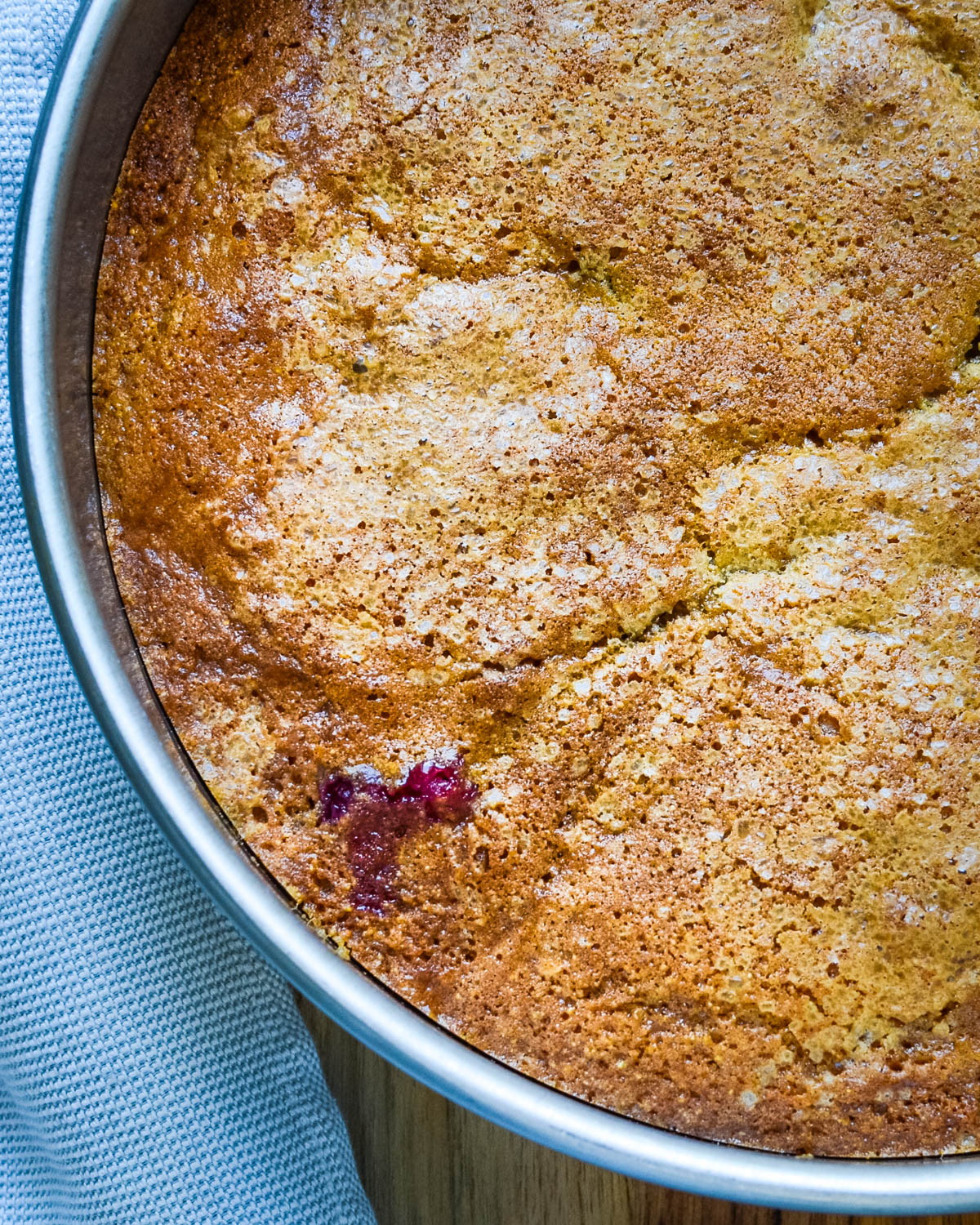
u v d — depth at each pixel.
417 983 0.27
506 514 0.28
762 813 0.27
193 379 0.28
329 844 0.28
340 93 0.28
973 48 0.28
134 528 0.28
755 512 0.28
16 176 0.29
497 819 0.28
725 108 0.28
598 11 0.28
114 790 0.29
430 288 0.28
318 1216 0.29
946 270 0.28
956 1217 0.30
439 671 0.28
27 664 0.29
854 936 0.27
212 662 0.28
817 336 0.28
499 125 0.28
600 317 0.28
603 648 0.28
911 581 0.28
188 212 0.28
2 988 0.29
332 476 0.28
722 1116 0.27
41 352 0.27
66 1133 0.29
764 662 0.28
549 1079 0.27
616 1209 0.31
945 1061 0.27
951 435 0.28
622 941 0.27
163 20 0.27
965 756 0.27
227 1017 0.29
